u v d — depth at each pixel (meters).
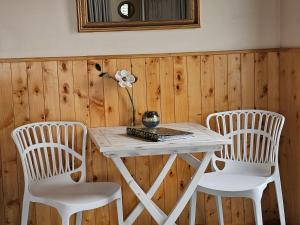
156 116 3.29
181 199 3.11
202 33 3.63
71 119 3.53
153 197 3.70
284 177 3.77
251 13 3.67
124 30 3.52
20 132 3.29
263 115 3.72
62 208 2.92
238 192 3.04
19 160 3.51
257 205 3.05
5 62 3.42
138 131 3.12
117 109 3.57
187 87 3.64
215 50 3.66
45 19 3.46
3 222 3.55
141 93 3.59
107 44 3.53
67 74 3.50
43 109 3.49
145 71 3.58
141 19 3.54
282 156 3.77
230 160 3.52
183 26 3.57
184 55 3.61
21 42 3.45
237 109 3.71
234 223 3.82
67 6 3.47
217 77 3.66
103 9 3.50
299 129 3.47
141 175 3.66
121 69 3.55
